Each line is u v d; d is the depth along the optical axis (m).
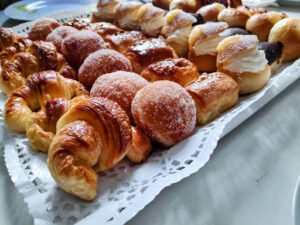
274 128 0.21
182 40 0.31
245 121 0.22
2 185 0.18
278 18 0.31
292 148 0.19
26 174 0.18
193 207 0.16
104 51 0.26
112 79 0.22
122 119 0.17
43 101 0.23
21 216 0.16
